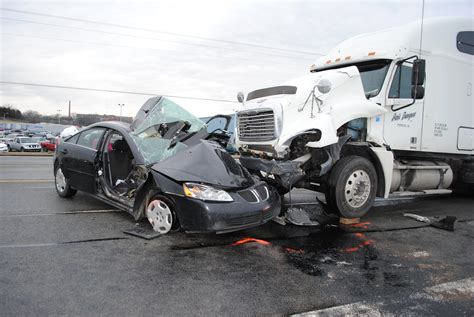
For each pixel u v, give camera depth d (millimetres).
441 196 9023
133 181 5254
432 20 6910
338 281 3562
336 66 7125
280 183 5496
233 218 4281
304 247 4574
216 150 5035
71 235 4703
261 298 3150
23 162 17000
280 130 5445
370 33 7070
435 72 6848
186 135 5434
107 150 5629
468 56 7422
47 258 3895
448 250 4625
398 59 6234
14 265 3678
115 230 4953
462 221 6277
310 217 6148
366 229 5523
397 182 6719
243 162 5867
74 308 2869
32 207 6168
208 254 4191
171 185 4465
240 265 3895
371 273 3795
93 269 3641
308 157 5570
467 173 7797
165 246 4402
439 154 7355
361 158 5770
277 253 4316
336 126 5402
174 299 3080
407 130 6539
